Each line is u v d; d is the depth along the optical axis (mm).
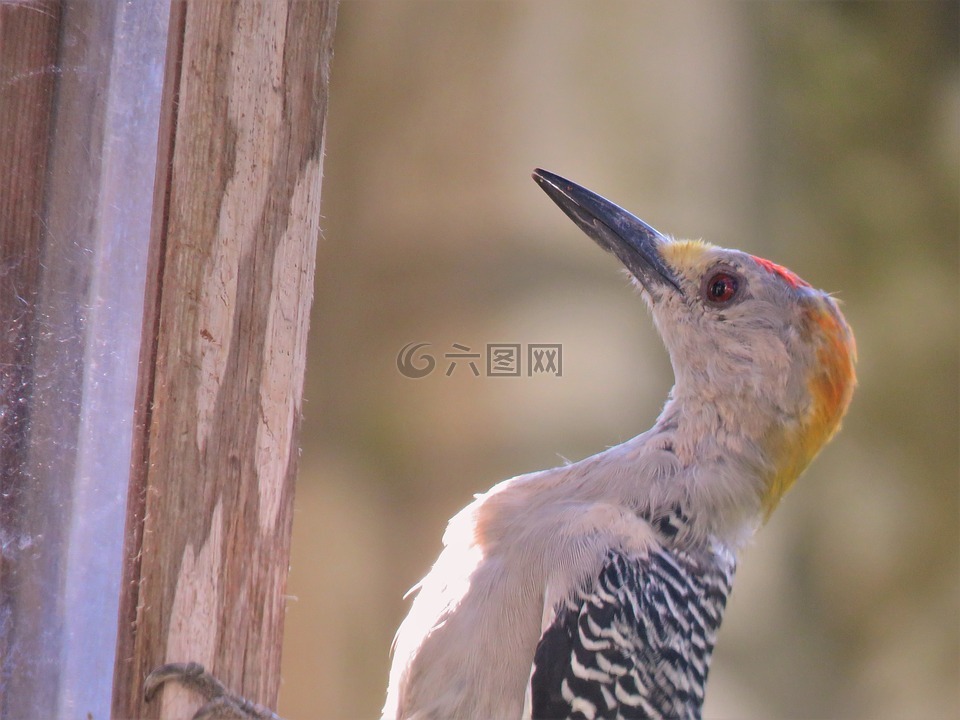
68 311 6289
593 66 18125
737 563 8461
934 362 20719
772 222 19672
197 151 6305
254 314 6504
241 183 6469
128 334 6242
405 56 17953
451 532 8008
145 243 6297
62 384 6270
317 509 17547
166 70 6293
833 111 20578
